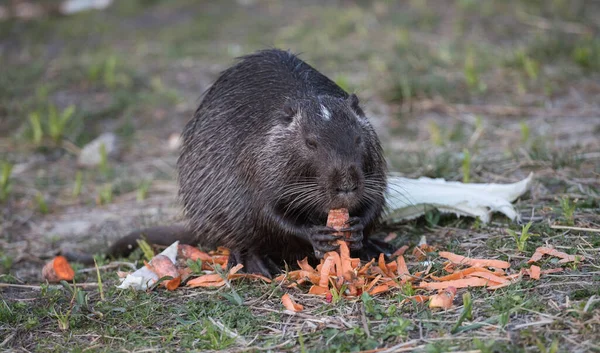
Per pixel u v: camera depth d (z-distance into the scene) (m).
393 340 6.98
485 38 18.95
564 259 8.10
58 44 21.66
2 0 25.30
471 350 6.62
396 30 19.81
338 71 17.38
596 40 17.75
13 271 10.45
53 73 18.81
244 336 7.39
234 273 8.50
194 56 19.59
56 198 13.28
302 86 9.23
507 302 7.27
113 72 18.31
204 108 9.92
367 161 8.59
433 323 7.20
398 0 22.47
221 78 10.02
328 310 7.68
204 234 9.48
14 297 9.24
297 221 8.60
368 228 8.93
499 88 15.88
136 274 8.84
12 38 22.45
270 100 9.06
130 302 8.43
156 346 7.40
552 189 10.56
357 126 8.39
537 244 8.73
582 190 10.26
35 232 11.95
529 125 13.94
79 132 15.67
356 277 8.00
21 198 13.29
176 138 15.30
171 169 14.12
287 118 8.54
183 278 8.83
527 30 19.27
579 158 11.47
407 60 17.48
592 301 7.07
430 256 8.77
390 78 16.39
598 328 6.70
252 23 21.75
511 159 11.95
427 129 14.44
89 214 12.52
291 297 8.11
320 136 8.18
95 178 14.03
